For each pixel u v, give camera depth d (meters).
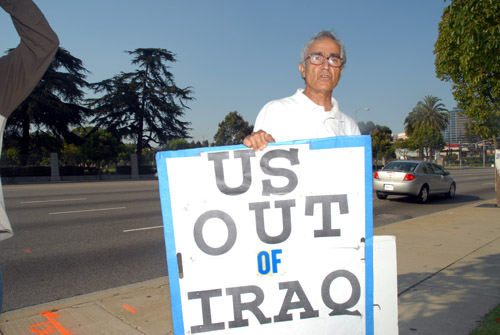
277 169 1.94
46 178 30.73
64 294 4.54
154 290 4.52
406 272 4.88
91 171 35.09
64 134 37.41
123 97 42.91
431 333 3.21
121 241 7.16
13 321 3.72
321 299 1.94
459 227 7.93
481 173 37.34
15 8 1.70
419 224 8.35
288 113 2.27
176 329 1.86
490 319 3.43
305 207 1.95
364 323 1.97
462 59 4.38
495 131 5.86
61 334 3.44
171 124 45.78
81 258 6.05
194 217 1.89
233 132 56.19
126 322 3.65
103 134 34.91
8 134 35.81
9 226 1.86
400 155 82.44
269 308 1.91
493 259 5.39
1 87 1.79
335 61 2.26
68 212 10.52
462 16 4.11
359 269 1.97
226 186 1.91
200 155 1.90
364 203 1.98
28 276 5.19
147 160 41.94
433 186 13.31
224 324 1.89
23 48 1.77
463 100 7.05
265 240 1.92
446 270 4.93
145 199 13.62
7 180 28.50
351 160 1.98
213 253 1.89
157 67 46.03
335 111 2.38
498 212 9.95
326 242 1.96
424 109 63.94
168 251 1.87
